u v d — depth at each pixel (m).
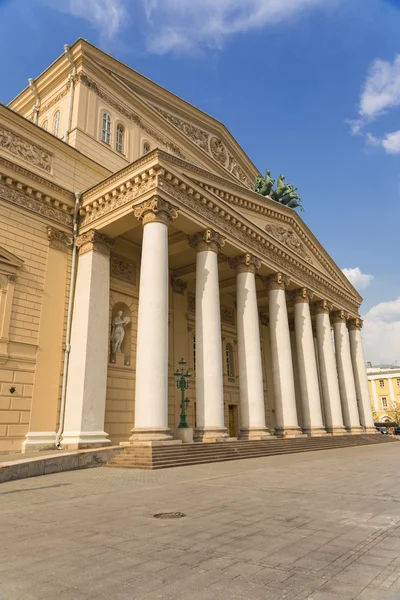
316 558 4.85
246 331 23.91
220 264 28.05
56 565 4.78
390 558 4.80
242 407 23.00
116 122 26.92
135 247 25.17
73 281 21.08
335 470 13.70
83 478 12.26
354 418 35.12
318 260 35.97
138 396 17.00
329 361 33.41
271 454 20.55
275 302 27.86
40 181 20.61
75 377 19.25
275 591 3.94
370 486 10.12
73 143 23.86
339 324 37.47
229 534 5.92
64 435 18.41
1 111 19.86
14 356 17.98
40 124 27.48
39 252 20.02
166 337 17.80
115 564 4.77
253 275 25.17
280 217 30.98
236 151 38.19
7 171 19.27
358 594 3.83
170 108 32.38
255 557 4.91
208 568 4.57
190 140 32.31
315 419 28.94
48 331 19.47
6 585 4.22
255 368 23.28
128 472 13.67
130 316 23.98
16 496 9.46
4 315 17.97
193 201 21.52
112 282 23.36
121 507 7.95
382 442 34.50
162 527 6.38
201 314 20.98
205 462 16.61
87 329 19.61
